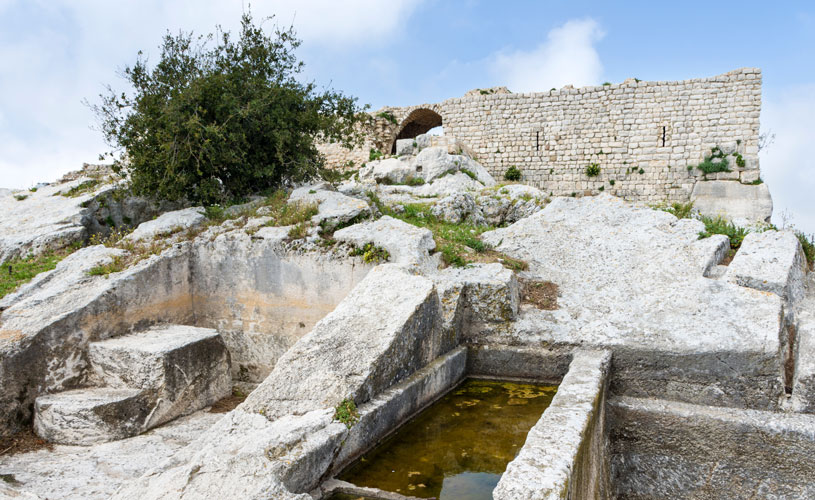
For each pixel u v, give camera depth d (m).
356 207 8.20
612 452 5.47
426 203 11.89
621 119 20.28
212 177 9.71
